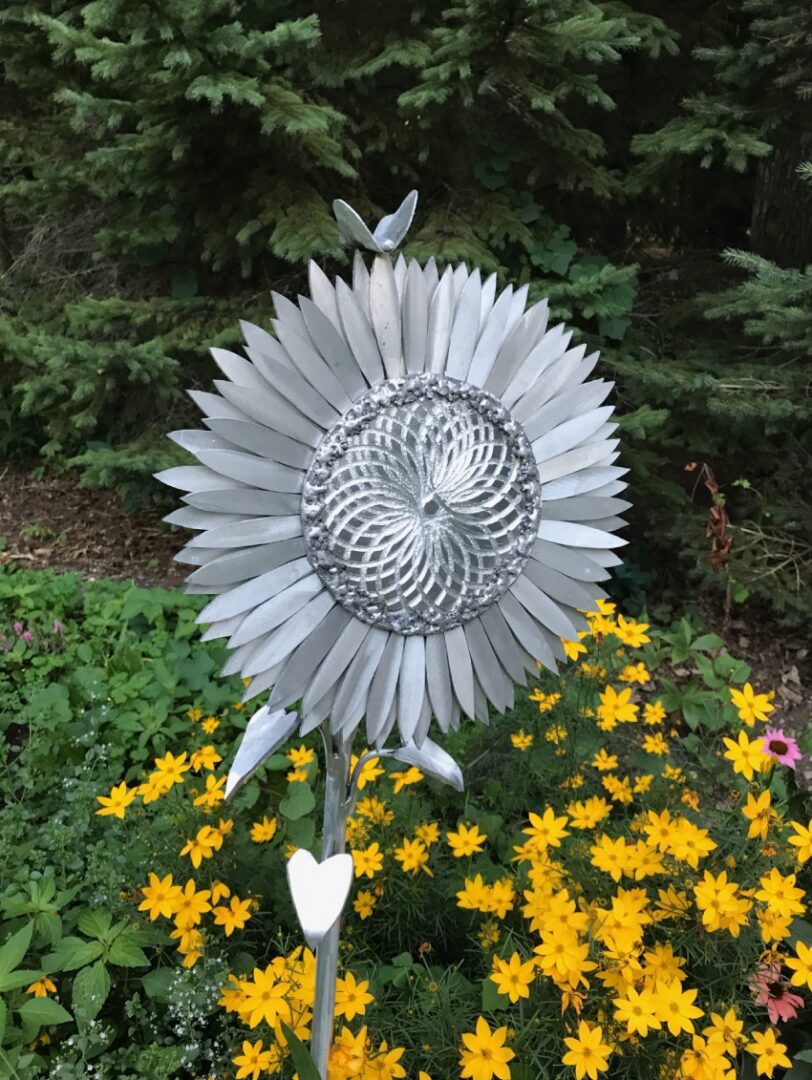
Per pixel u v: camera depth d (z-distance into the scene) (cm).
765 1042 139
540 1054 143
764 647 359
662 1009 134
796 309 284
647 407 340
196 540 96
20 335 432
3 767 244
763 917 148
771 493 370
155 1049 155
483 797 221
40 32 372
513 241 368
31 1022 153
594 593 115
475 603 108
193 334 373
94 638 305
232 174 361
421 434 102
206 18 287
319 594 102
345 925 177
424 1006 152
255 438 97
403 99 317
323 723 116
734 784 219
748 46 321
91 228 444
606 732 224
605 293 363
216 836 171
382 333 100
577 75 321
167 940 171
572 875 162
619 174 402
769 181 403
